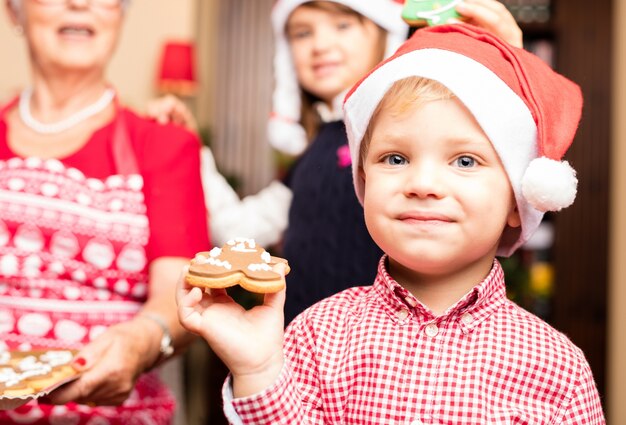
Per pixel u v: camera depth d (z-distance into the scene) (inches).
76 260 40.7
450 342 28.5
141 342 37.3
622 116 114.6
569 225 118.2
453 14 31.5
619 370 113.8
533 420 27.5
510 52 29.1
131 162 41.6
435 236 27.2
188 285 27.2
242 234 58.3
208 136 119.6
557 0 120.0
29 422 39.7
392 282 29.3
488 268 29.5
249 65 136.6
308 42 44.6
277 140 53.9
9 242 40.3
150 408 41.6
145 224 41.0
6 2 43.9
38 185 40.6
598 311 117.6
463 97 27.3
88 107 43.2
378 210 28.0
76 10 41.5
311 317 30.3
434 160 27.5
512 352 28.2
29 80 115.7
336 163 42.8
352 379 28.8
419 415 27.8
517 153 28.0
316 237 42.4
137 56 126.4
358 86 30.2
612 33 118.9
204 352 121.4
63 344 40.4
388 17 43.1
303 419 28.0
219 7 136.9
